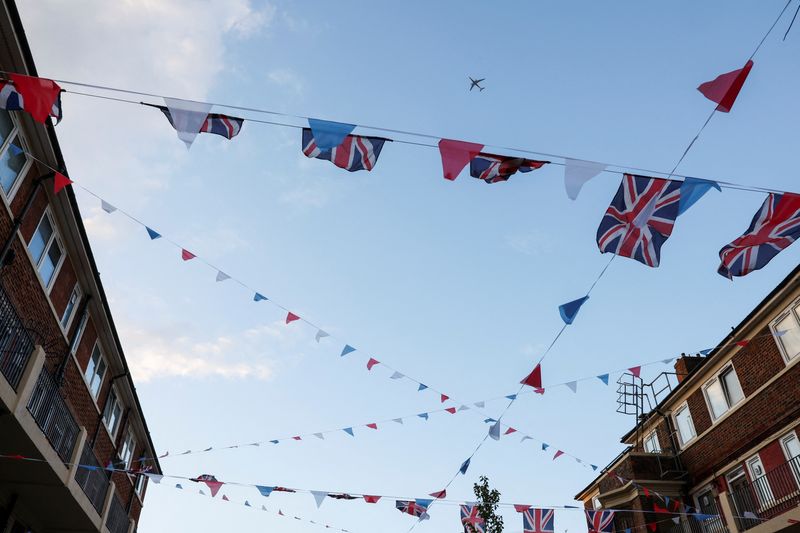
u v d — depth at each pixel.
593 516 14.79
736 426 16.48
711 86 4.49
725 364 17.27
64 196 12.23
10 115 10.61
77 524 14.20
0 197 10.41
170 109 5.05
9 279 10.88
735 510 15.04
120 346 16.64
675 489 18.08
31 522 13.50
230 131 5.34
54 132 11.13
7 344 10.11
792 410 14.52
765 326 15.81
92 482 14.10
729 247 6.39
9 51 9.66
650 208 5.60
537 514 12.35
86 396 15.20
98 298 14.84
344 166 5.36
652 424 20.52
